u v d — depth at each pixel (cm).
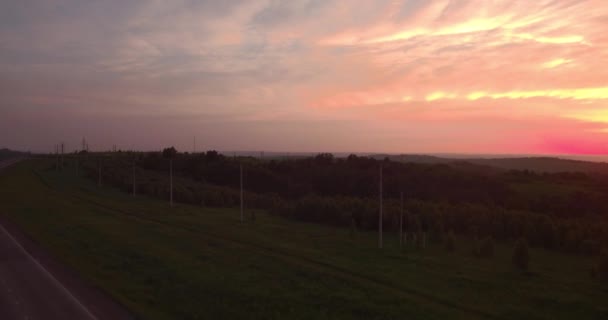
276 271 2128
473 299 1769
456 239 3291
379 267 2259
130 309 1418
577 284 2031
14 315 1298
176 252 2502
